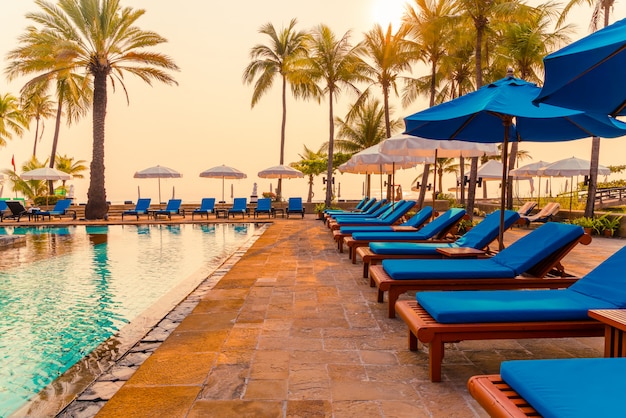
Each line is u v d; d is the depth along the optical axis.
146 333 3.85
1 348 4.09
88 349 4.07
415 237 7.20
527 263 4.19
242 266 7.30
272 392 2.69
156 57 19.84
